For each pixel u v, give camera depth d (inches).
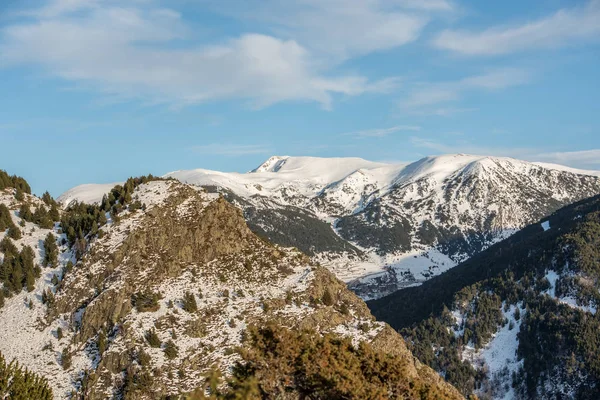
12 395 2037.4
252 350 1733.5
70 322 3309.5
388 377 1760.6
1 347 3117.6
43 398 2171.5
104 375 2940.5
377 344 3341.5
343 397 1598.2
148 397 2783.0
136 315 3280.0
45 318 3334.2
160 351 3056.1
